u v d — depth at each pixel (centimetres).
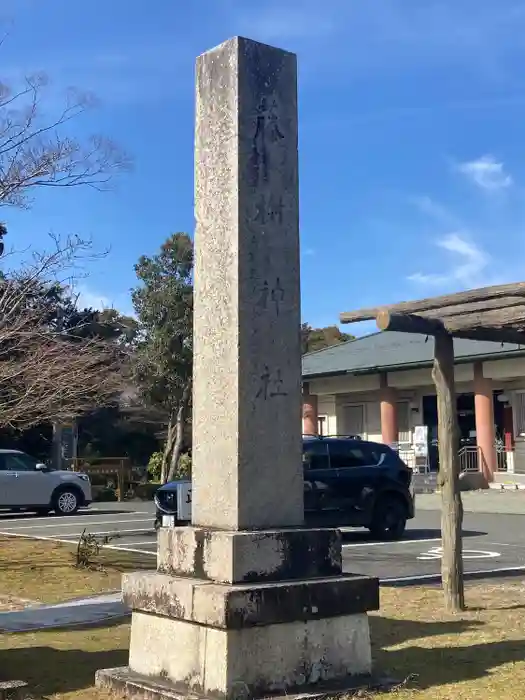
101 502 2777
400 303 861
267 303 550
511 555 1313
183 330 2992
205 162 576
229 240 548
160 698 506
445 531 859
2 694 553
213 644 493
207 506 547
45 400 1109
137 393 3047
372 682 536
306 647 516
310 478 1480
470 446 2695
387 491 1548
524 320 780
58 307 1256
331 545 548
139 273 3080
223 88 567
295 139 580
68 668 627
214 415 547
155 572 565
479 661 627
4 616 854
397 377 2791
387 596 930
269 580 514
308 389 3111
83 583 1059
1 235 1689
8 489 2123
